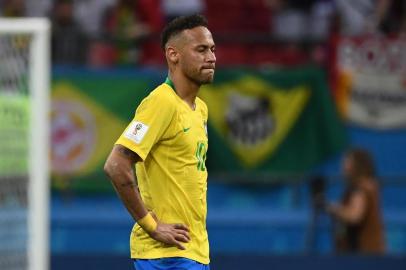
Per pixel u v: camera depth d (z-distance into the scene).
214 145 39.44
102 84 39.19
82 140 39.06
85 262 33.97
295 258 34.12
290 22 43.00
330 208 36.00
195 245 19.92
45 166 27.62
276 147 39.62
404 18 41.78
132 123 19.48
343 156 39.62
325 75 39.88
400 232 38.22
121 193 19.36
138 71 39.31
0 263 27.48
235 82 39.47
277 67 40.69
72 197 39.19
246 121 39.50
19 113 27.42
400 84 39.72
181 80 19.83
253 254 34.62
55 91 39.09
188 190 19.77
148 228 19.50
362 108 39.84
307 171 39.72
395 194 39.62
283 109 39.66
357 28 41.81
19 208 27.50
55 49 40.25
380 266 34.00
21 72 27.47
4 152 27.28
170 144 19.62
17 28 27.41
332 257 34.09
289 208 39.31
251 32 42.38
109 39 40.31
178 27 19.78
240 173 39.47
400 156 39.88
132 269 34.03
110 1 41.47
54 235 37.81
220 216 38.00
